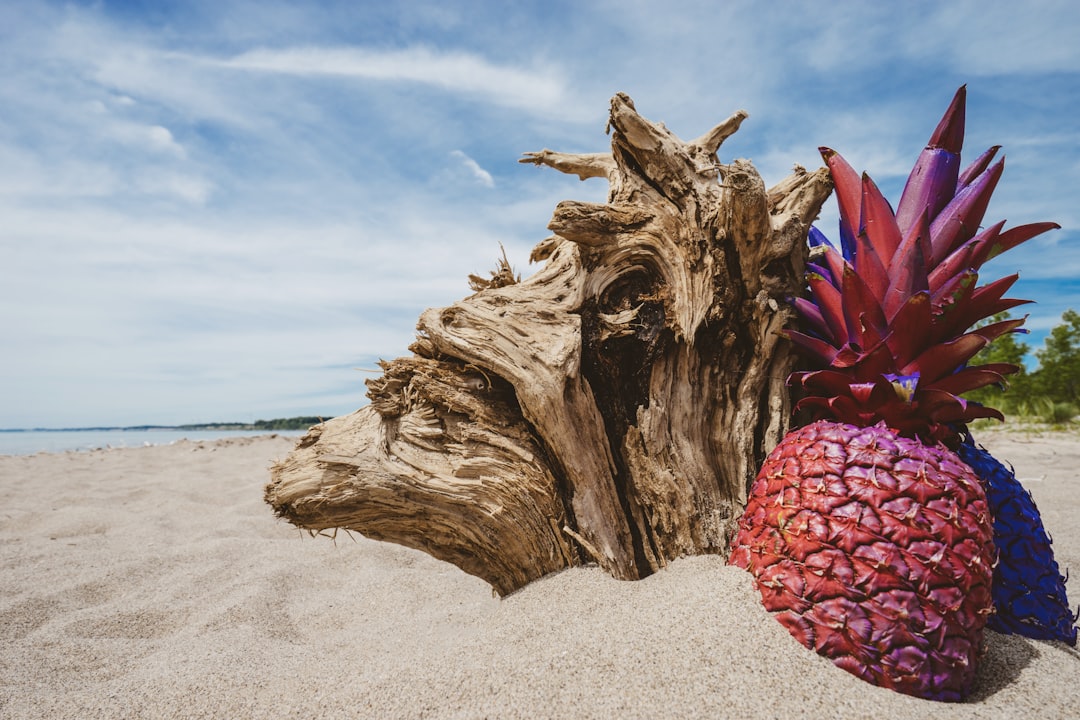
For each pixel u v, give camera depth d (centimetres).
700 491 238
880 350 187
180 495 618
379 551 438
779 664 160
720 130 275
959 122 200
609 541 235
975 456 211
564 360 231
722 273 230
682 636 171
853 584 164
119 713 186
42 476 766
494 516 243
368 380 259
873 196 198
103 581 363
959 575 162
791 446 193
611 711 148
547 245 307
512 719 150
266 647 255
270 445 1048
